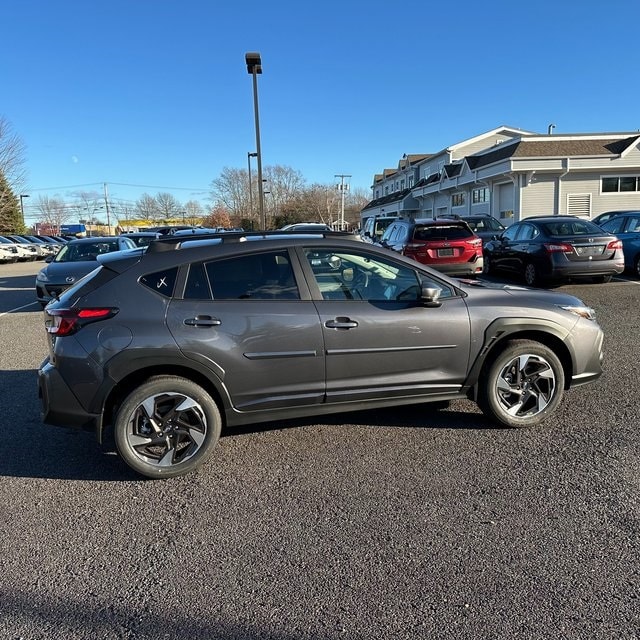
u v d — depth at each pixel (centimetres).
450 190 3772
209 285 375
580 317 439
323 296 392
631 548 280
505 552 281
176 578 269
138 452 366
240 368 372
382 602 247
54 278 1066
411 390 411
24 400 548
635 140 2684
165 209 9675
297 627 233
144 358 355
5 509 338
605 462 373
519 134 4341
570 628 228
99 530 314
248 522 317
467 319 412
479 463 380
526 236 1184
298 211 6769
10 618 244
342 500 338
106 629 236
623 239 1296
